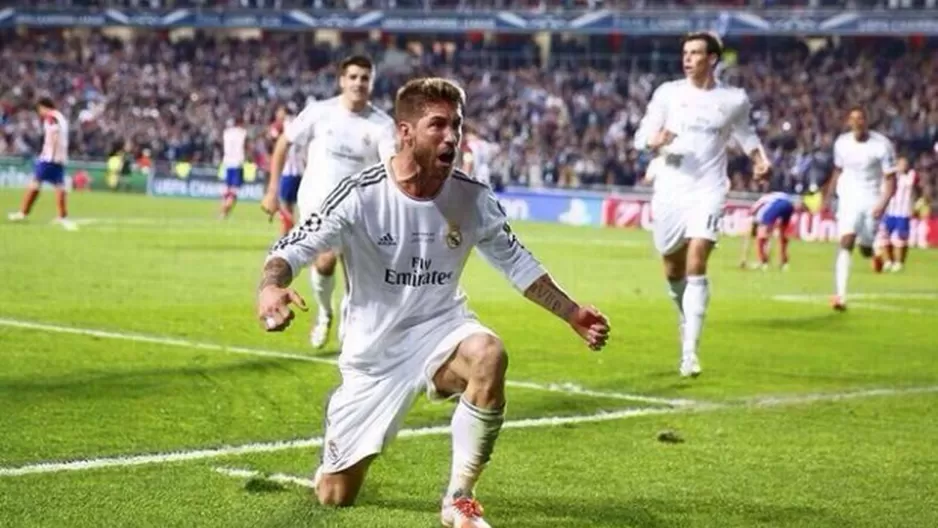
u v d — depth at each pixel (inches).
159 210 1590.8
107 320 581.6
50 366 454.3
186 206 1716.3
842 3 2047.2
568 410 415.2
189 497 285.9
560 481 315.6
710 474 329.4
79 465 314.0
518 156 2000.5
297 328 588.1
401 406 271.4
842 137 794.8
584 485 312.5
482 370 260.1
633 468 332.8
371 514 275.1
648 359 538.9
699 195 514.9
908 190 1157.7
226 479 304.3
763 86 1995.6
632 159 1913.1
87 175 2081.7
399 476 313.4
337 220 264.5
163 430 359.3
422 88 262.5
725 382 489.4
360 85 538.6
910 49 2082.9
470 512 257.8
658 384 477.7
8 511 269.6
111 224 1283.2
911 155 1845.5
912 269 1176.8
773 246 1427.2
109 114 2269.9
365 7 2341.3
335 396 275.6
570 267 1027.3
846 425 407.5
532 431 377.1
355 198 265.3
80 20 2471.7
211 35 2583.7
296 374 459.8
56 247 976.9
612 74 2124.8
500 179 1966.0
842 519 287.7
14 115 2294.5
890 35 1989.4
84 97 2311.8
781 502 302.2
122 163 2060.8
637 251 1224.8
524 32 2212.1
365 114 544.4
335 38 2519.7
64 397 400.5
